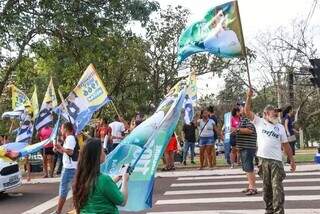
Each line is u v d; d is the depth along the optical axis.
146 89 38.56
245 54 8.30
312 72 14.54
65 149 10.04
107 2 23.27
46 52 24.86
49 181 16.70
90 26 23.00
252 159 12.04
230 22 8.19
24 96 18.88
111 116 36.34
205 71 40.03
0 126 32.97
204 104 52.12
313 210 10.21
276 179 8.92
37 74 30.16
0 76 26.67
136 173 6.87
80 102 11.88
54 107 15.90
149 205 6.87
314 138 58.03
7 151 13.53
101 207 5.10
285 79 51.88
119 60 33.19
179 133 25.31
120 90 37.91
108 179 5.18
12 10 22.08
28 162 16.88
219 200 11.65
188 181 15.15
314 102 53.50
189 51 8.39
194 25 8.34
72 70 27.38
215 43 8.23
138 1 23.45
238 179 15.03
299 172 15.95
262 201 11.25
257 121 9.18
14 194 14.10
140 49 36.47
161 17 39.00
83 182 5.12
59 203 10.22
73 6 22.62
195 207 10.96
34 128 17.48
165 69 39.19
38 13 22.61
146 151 6.94
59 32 23.09
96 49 23.42
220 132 19.97
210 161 17.45
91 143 5.22
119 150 6.83
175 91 9.01
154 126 7.01
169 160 17.52
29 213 11.34
